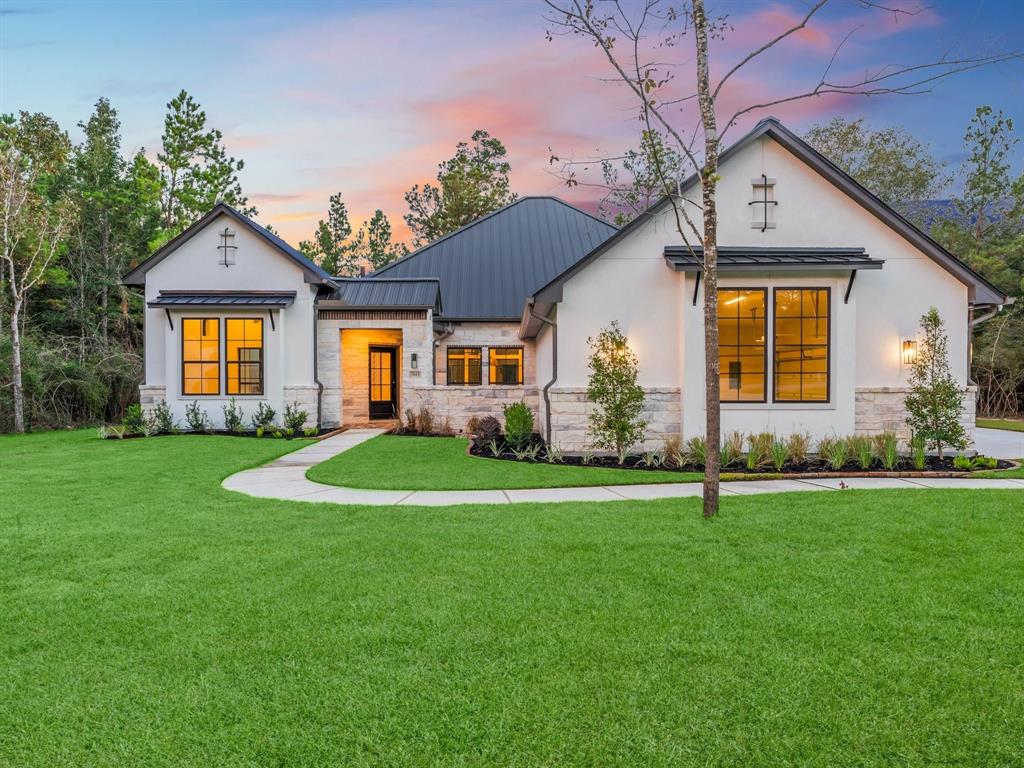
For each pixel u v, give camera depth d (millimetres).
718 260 10219
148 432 14703
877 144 30109
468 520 5867
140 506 6691
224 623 3402
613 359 10375
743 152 11000
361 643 3129
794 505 6430
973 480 8445
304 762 2178
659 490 7707
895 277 10906
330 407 16359
